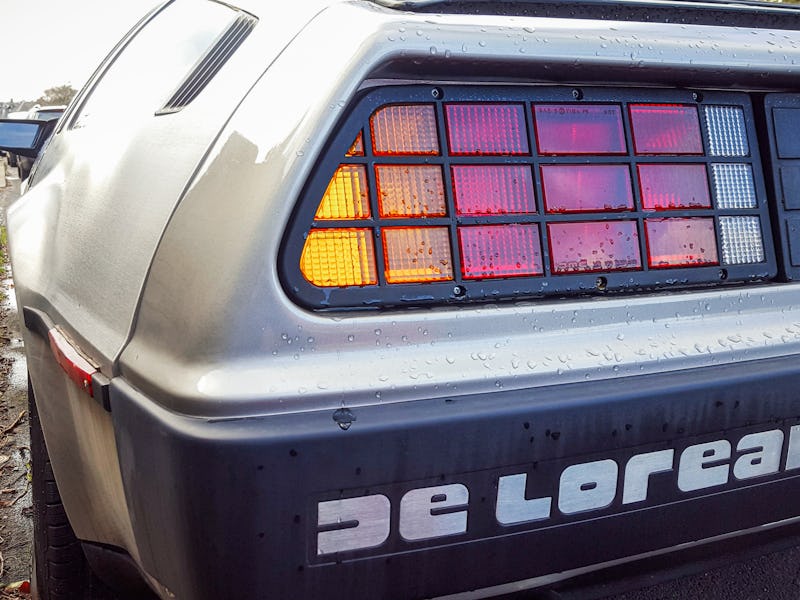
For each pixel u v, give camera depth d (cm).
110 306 151
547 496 134
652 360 143
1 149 305
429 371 129
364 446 122
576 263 146
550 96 147
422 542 128
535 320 139
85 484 169
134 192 159
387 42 130
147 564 139
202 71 167
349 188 131
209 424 119
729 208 162
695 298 153
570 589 153
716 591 239
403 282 134
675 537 149
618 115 152
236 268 125
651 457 142
